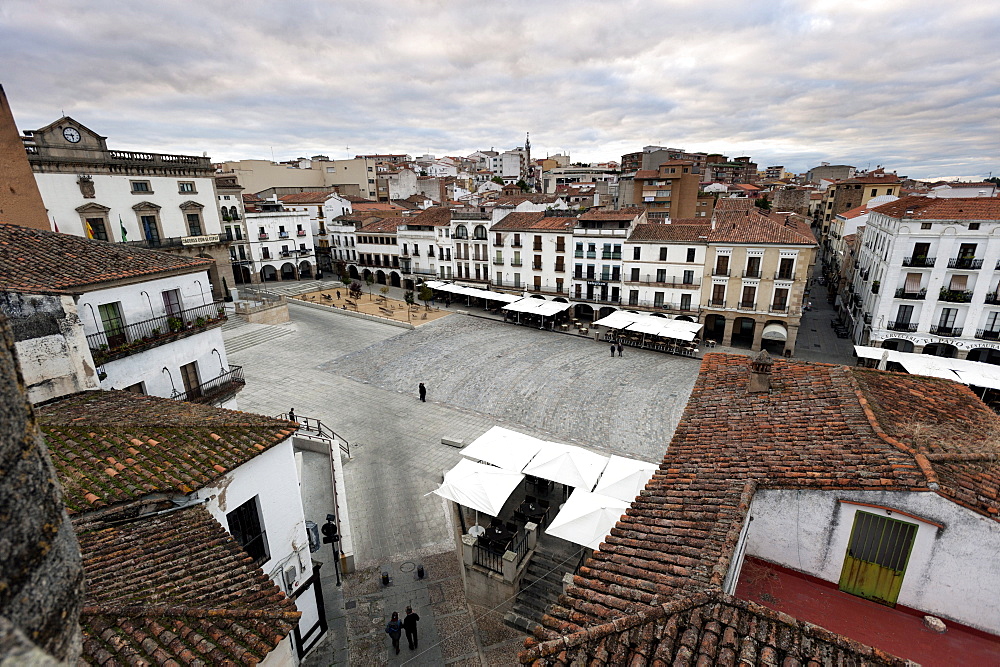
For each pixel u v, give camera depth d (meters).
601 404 32.88
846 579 8.52
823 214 96.12
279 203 70.44
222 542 9.68
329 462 25.20
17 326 13.41
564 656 6.02
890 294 38.66
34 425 3.48
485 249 59.62
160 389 20.98
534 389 35.34
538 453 20.66
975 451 8.84
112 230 41.94
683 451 11.09
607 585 7.45
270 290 63.22
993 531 7.25
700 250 45.00
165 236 45.97
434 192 110.31
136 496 9.99
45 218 22.12
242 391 34.03
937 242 36.41
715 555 7.55
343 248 75.25
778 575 8.92
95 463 10.71
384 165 145.38
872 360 39.44
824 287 72.81
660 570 7.57
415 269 67.50
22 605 2.94
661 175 75.81
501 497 17.55
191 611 7.11
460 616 15.84
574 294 53.09
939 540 7.64
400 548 19.12
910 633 7.76
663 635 6.08
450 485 18.33
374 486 23.38
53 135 38.06
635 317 45.81
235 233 64.06
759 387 12.85
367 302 60.81
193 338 22.39
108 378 18.72
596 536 15.17
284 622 7.45
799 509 8.65
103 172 40.97
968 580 7.59
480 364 40.22
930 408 11.26
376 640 14.98
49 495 3.44
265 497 12.82
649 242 47.25
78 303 17.88
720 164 146.88
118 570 8.41
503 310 52.78
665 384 36.25
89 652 6.21
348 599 16.58
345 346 44.03
